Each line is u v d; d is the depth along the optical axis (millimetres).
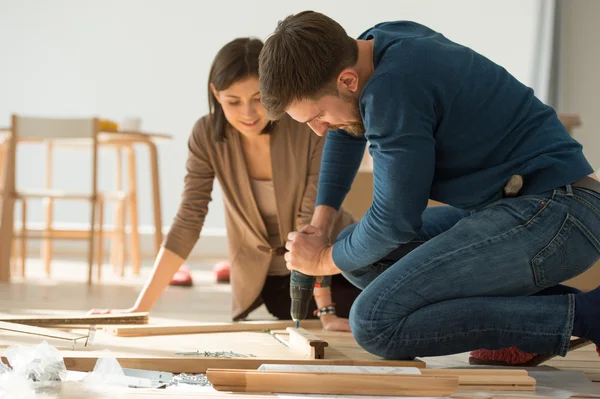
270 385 1427
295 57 1497
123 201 4539
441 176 1684
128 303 3166
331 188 1979
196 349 1835
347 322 2250
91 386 1419
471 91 1589
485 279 1592
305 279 1896
